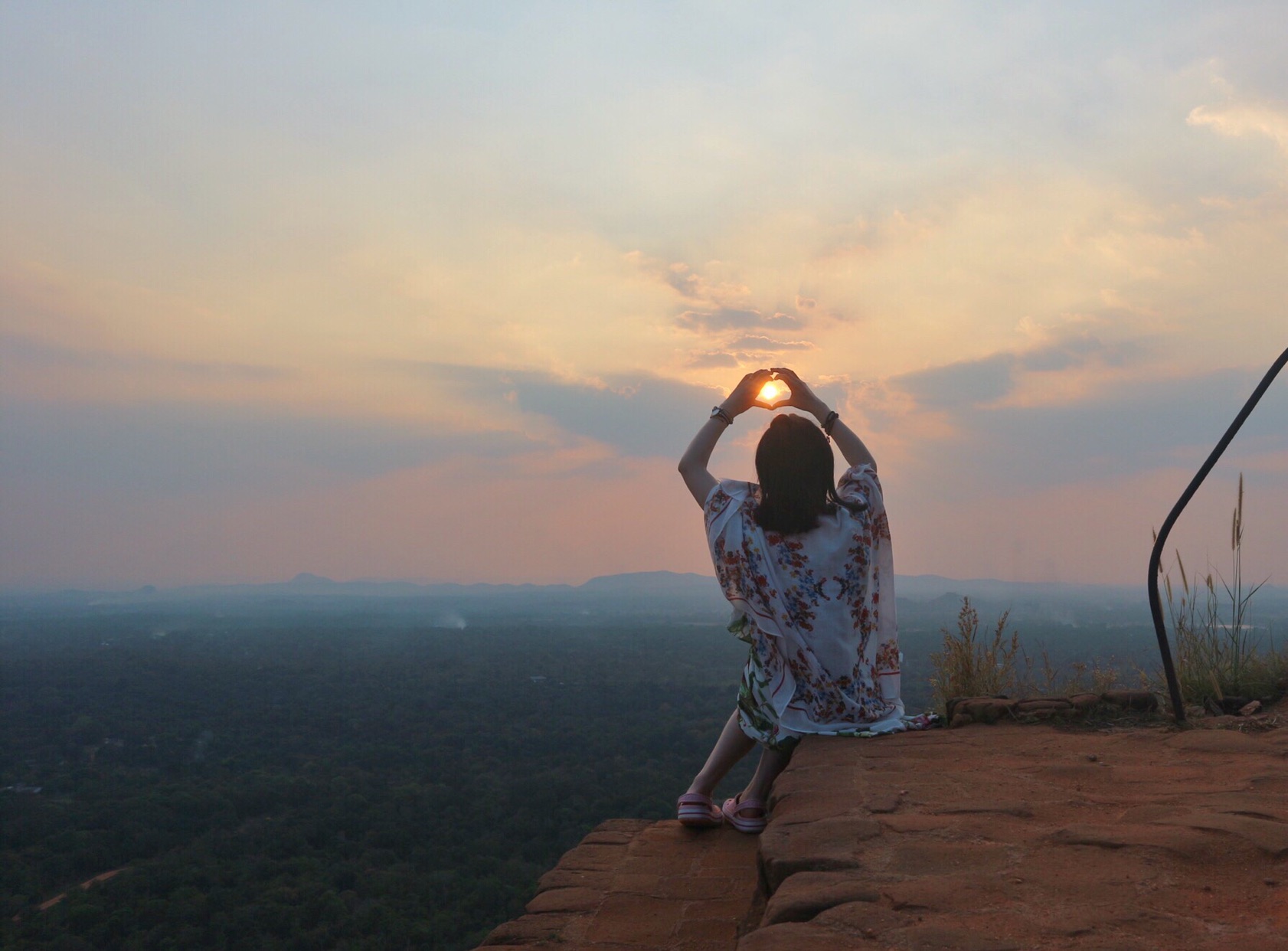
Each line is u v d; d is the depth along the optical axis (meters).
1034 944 1.11
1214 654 3.50
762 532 2.69
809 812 1.80
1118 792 1.90
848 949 1.12
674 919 2.29
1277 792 1.82
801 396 2.97
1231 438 2.72
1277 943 1.08
